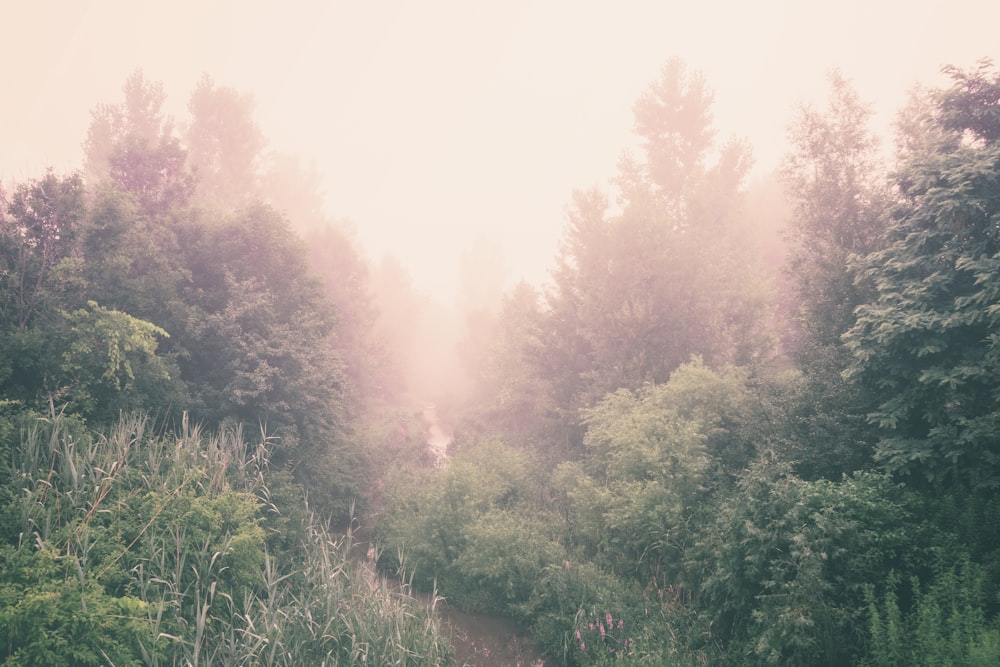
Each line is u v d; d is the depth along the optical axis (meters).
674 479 10.69
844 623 6.51
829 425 10.06
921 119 10.39
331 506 14.65
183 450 10.02
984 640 5.31
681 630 8.71
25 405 9.05
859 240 14.31
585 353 22.38
